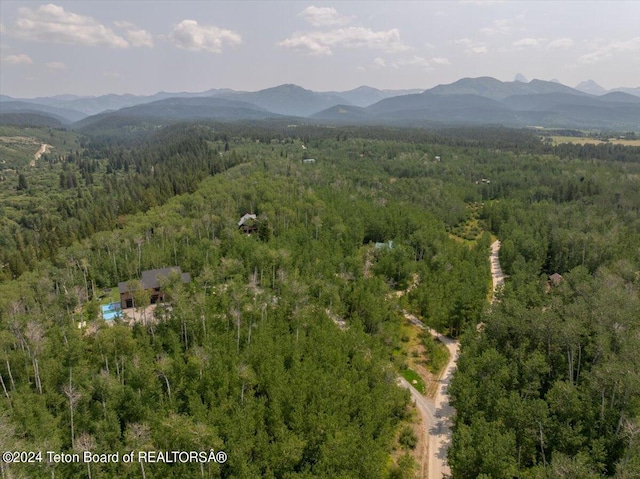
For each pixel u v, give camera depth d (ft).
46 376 234.17
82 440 191.01
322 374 233.35
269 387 226.99
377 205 611.47
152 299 369.71
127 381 240.53
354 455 186.09
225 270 370.94
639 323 252.42
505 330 254.68
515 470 177.58
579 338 231.50
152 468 183.42
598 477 163.73
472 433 198.49
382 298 343.67
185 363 255.91
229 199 558.56
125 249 432.25
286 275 364.17
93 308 331.98
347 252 453.99
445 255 432.66
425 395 270.67
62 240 512.63
